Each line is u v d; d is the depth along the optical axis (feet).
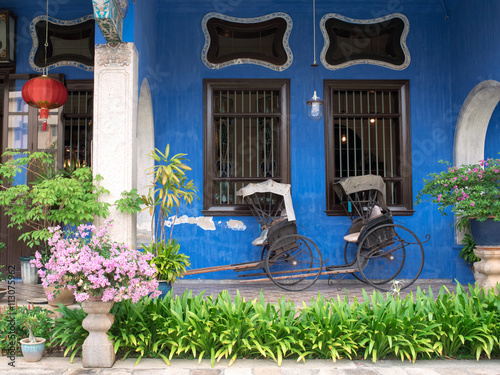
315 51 23.75
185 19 23.73
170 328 12.53
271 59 23.71
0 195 15.21
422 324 12.69
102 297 11.63
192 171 23.21
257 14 23.82
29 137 22.52
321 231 23.07
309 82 23.65
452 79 23.70
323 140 23.45
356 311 13.16
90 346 12.03
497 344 12.64
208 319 12.89
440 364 12.21
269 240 20.25
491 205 17.02
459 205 17.39
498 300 13.66
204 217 23.07
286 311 13.30
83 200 15.76
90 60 23.02
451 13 23.68
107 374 11.52
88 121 22.97
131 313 13.26
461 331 12.83
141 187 22.17
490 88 20.20
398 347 12.36
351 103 24.03
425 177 23.45
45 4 23.12
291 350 12.55
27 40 23.07
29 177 22.34
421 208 23.34
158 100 23.40
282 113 23.50
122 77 16.65
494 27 19.62
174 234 22.90
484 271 17.44
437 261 23.15
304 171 23.31
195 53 23.65
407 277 23.03
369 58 23.80
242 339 12.41
